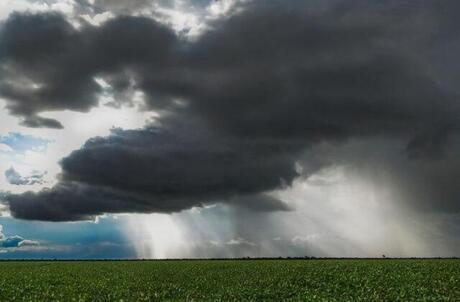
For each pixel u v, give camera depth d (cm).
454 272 4662
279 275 4784
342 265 6700
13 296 3212
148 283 4103
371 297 2953
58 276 5225
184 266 7544
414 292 3136
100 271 6266
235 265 7562
